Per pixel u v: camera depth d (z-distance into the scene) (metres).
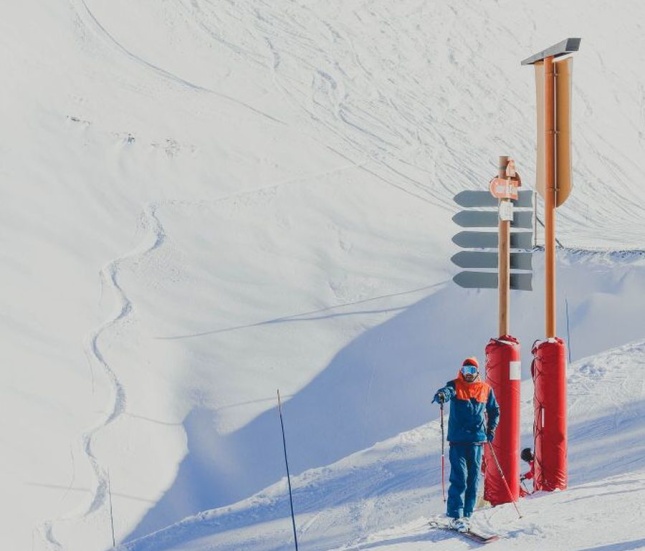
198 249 40.41
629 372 14.74
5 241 38.34
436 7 71.25
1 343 32.38
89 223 41.12
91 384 31.16
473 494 7.81
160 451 28.48
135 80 54.66
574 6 76.81
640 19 78.44
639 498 7.75
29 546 23.83
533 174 55.72
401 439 15.26
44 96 49.88
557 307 31.80
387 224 43.72
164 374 32.31
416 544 7.16
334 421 29.95
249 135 51.38
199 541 12.66
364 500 12.34
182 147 48.22
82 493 26.19
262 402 30.73
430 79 63.50
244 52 61.03
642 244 42.66
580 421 12.55
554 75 9.76
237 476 27.80
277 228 42.59
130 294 36.84
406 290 36.94
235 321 35.59
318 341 34.16
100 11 60.47
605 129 64.38
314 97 58.06
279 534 11.82
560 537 6.59
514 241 9.90
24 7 58.00
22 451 27.44
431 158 54.12
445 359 32.28
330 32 65.38
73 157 45.25
